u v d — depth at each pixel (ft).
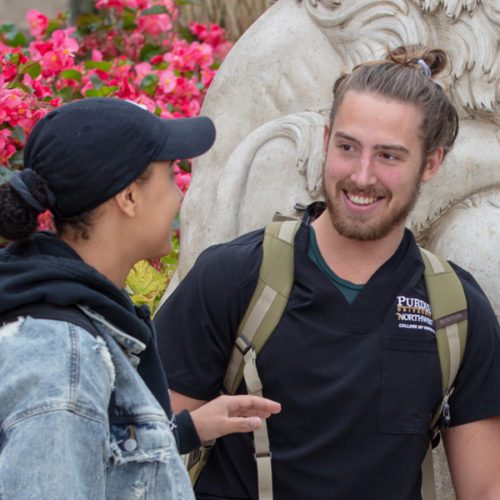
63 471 9.63
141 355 11.32
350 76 13.34
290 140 17.93
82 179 10.70
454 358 13.32
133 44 29.32
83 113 10.85
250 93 18.99
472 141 17.53
